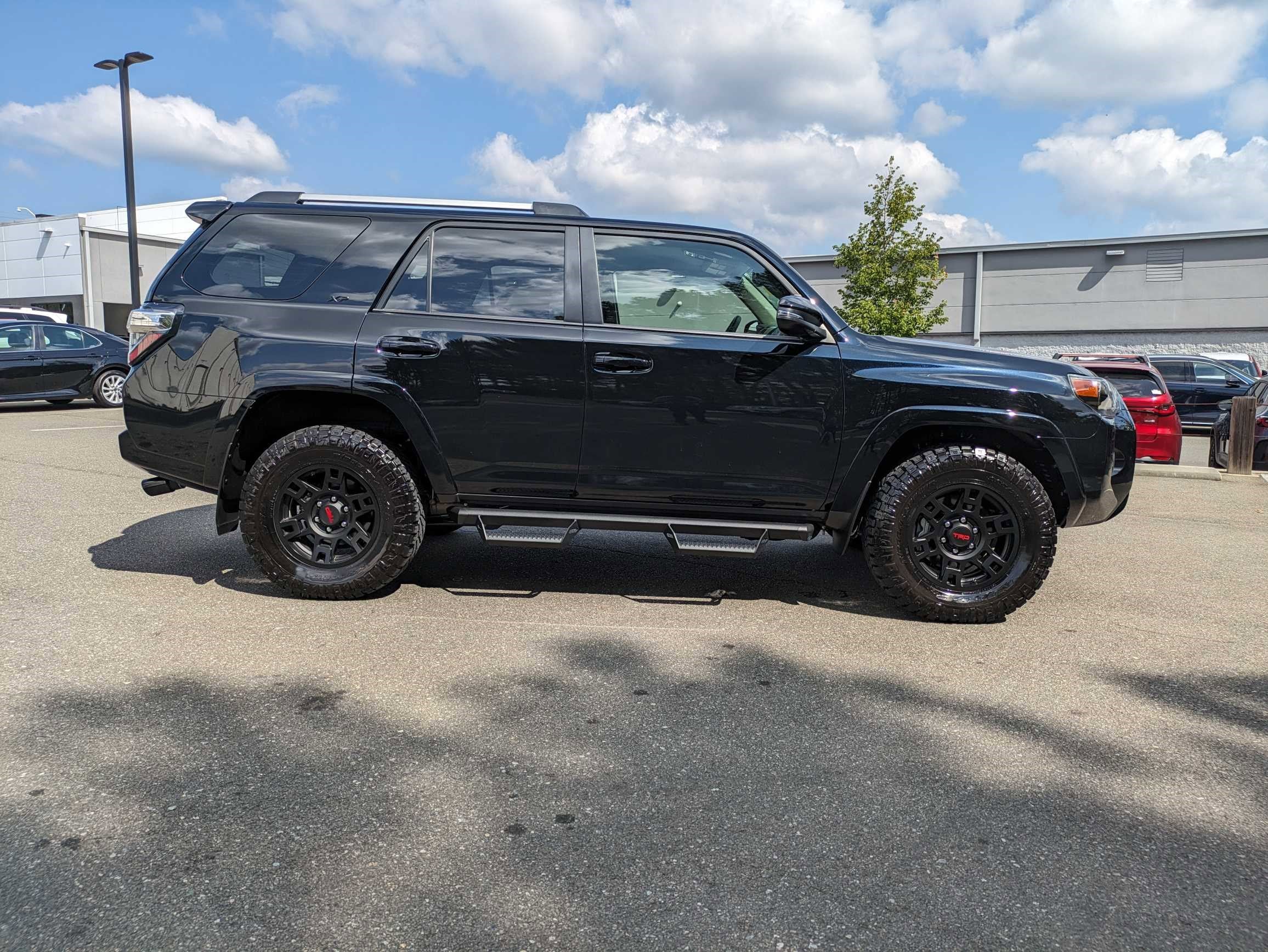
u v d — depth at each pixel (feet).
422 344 13.10
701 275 13.62
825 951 5.89
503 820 7.44
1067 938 6.08
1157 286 92.17
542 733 9.16
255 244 13.79
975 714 9.93
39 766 8.16
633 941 5.93
